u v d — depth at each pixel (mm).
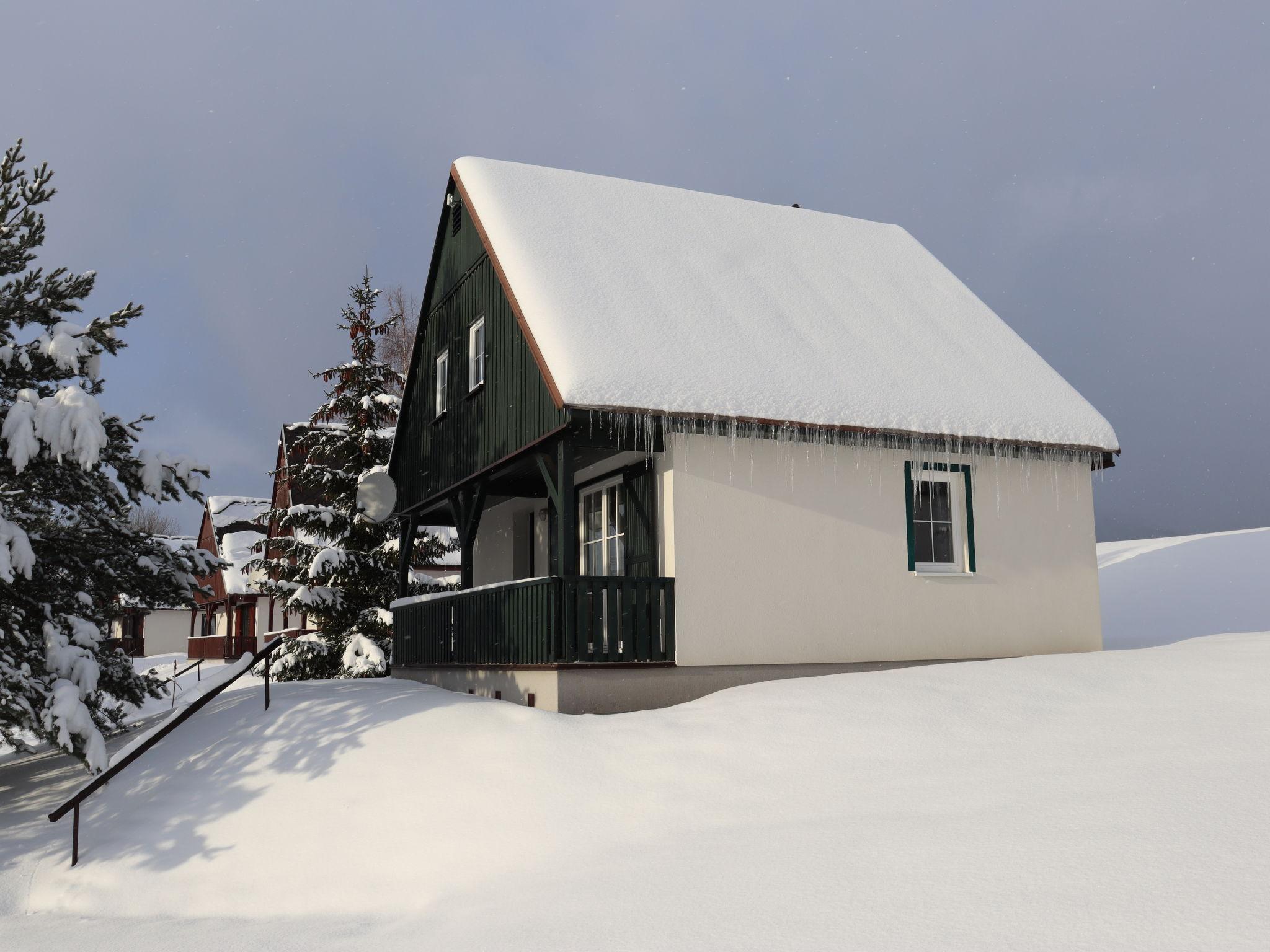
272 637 33562
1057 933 3986
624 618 10219
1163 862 4598
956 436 11656
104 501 11641
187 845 7543
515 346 11961
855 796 6484
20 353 10711
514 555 15961
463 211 14469
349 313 21250
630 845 6148
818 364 11891
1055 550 12594
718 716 8328
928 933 4137
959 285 15680
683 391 10398
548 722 8438
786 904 4680
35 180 11531
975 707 8258
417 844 6809
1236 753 6539
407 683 12461
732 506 10828
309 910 6422
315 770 8273
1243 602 22250
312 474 20266
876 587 11445
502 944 4789
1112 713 7988
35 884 7445
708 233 14344
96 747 8898
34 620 10633
